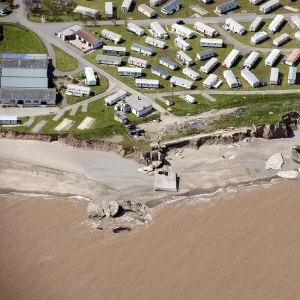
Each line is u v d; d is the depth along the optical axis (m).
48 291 162.00
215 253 172.00
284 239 175.88
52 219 184.12
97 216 184.88
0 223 182.00
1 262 169.50
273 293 161.62
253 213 185.75
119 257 171.38
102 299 160.25
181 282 164.25
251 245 174.25
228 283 164.00
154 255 171.75
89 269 167.88
